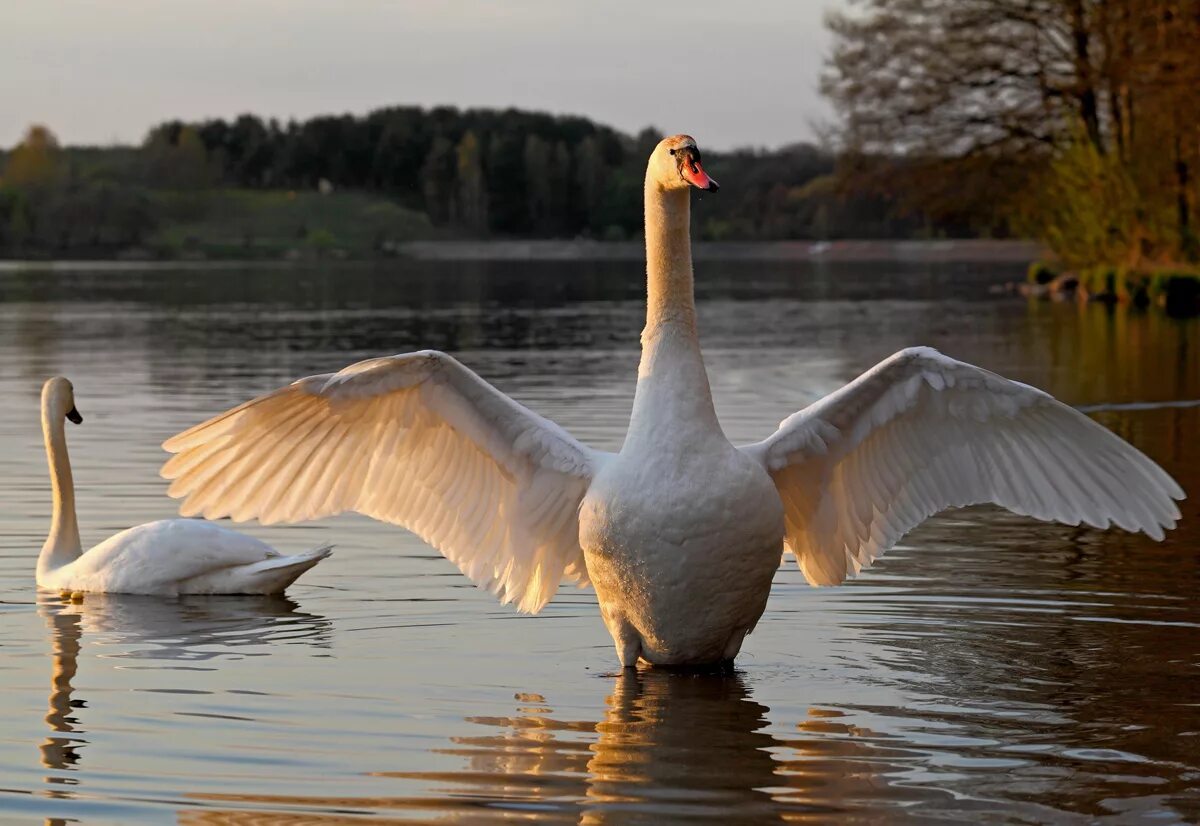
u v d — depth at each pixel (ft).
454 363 22.56
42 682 22.81
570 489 23.15
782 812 17.25
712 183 21.93
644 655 23.34
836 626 26.40
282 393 22.07
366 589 29.71
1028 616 26.96
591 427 52.90
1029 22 155.02
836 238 395.75
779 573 30.40
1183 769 18.78
